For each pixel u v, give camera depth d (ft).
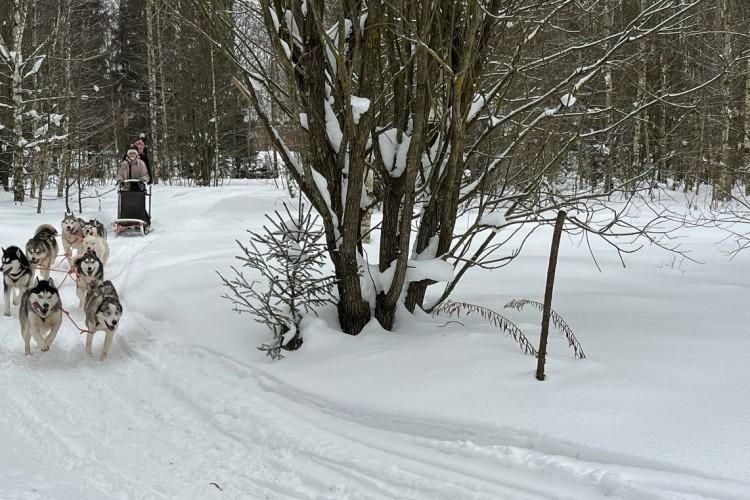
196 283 28.25
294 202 67.82
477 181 20.93
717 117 41.16
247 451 14.11
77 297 29.99
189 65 102.22
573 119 27.14
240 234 46.14
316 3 17.79
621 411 13.47
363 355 17.87
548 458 11.92
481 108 19.25
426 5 15.74
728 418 12.92
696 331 19.94
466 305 22.20
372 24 16.93
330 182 19.33
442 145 19.25
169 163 118.21
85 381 18.75
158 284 29.17
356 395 15.75
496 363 16.46
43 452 13.88
